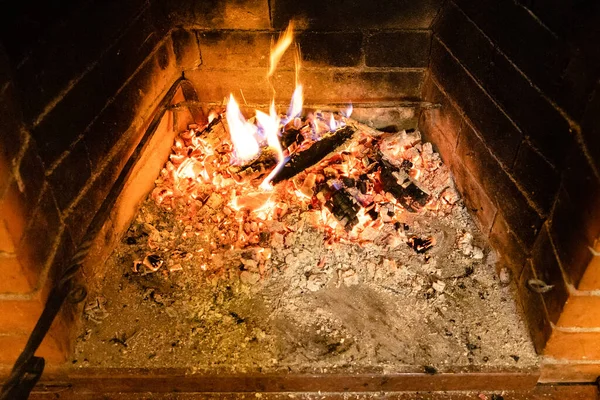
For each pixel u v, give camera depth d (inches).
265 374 58.3
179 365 59.0
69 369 58.8
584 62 47.8
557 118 52.6
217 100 87.9
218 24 78.7
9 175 46.8
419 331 62.1
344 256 70.2
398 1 75.4
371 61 81.7
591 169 47.1
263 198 76.4
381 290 66.7
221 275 68.2
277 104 87.2
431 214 76.8
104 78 63.1
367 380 58.8
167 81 81.7
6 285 51.1
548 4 52.9
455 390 60.6
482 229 72.9
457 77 73.4
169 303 65.1
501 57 62.2
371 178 79.3
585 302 52.1
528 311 61.2
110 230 68.7
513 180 62.4
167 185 81.2
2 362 59.0
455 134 76.9
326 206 74.2
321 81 84.5
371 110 87.6
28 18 48.7
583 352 57.7
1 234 46.9
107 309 64.3
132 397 60.6
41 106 51.6
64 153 56.3
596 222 46.5
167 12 77.8
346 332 62.1
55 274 55.8
